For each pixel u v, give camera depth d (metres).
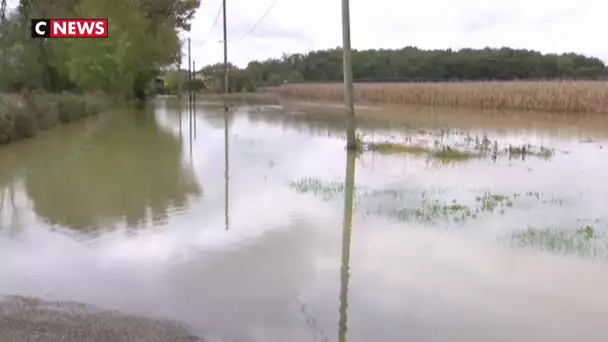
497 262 7.09
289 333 5.14
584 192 11.41
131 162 15.81
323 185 12.05
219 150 18.56
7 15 30.33
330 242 7.91
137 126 28.55
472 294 6.11
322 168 14.50
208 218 9.27
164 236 8.23
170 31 53.09
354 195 11.02
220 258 7.23
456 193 11.25
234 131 25.64
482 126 27.33
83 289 6.17
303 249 7.60
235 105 53.47
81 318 5.31
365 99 59.72
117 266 6.93
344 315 5.55
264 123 30.61
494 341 5.09
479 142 19.55
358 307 5.74
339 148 18.64
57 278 6.51
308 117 35.56
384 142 19.86
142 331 5.05
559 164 15.21
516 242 7.94
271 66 111.25
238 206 10.15
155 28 52.62
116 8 42.41
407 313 5.62
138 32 45.28
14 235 8.30
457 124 28.69
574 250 7.58
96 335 4.91
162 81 80.56
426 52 103.50
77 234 8.36
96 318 5.32
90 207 10.11
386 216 9.34
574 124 28.50
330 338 5.07
